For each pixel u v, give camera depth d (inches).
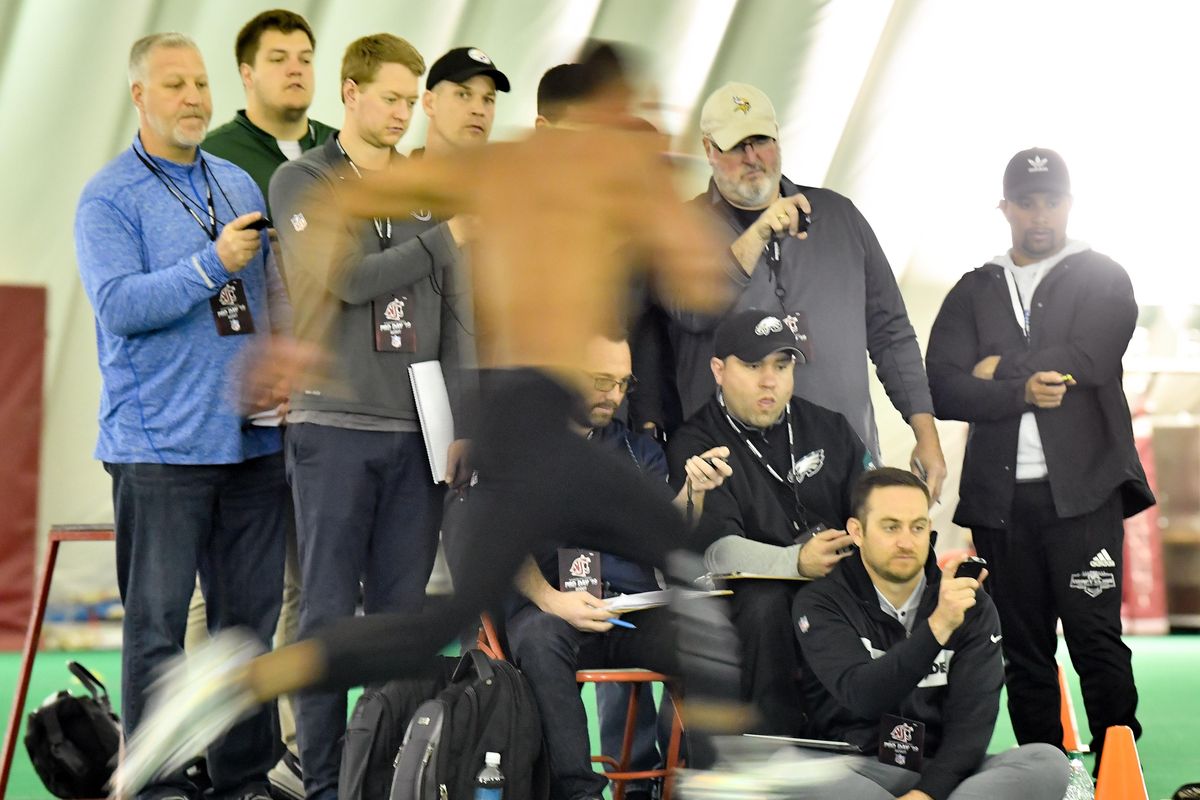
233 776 684.7
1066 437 837.2
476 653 625.9
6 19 1066.1
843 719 668.1
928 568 681.6
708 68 1142.3
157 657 669.3
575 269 500.4
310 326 684.7
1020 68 1264.8
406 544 701.3
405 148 1117.7
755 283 795.4
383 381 691.4
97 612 1307.8
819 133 1192.2
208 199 705.6
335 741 670.5
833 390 800.9
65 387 1227.2
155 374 673.0
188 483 674.2
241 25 1069.1
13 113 1111.0
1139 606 1533.0
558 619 660.7
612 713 773.3
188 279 657.0
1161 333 1498.5
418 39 1084.5
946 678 653.3
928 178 1256.8
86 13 1076.5
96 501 1264.8
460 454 508.1
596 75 517.7
